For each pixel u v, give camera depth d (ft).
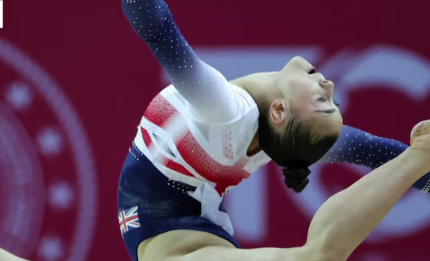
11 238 53.88
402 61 53.78
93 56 55.06
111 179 54.34
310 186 53.52
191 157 28.71
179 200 29.37
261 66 53.83
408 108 53.72
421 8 53.83
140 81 54.70
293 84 29.27
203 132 28.30
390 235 53.26
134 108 54.60
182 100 29.04
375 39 53.98
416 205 53.26
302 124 28.94
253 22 54.13
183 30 54.34
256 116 29.27
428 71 53.62
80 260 53.78
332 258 24.26
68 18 55.36
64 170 54.54
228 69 53.93
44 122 54.95
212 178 29.60
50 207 54.34
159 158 29.27
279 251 25.52
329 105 29.17
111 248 53.83
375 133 53.67
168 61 26.35
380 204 24.44
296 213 53.26
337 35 54.03
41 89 55.11
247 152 30.19
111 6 55.16
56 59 55.26
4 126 54.95
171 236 28.60
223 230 29.73
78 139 54.65
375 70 53.98
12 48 55.42
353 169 53.47
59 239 54.03
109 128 54.60
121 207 30.22
